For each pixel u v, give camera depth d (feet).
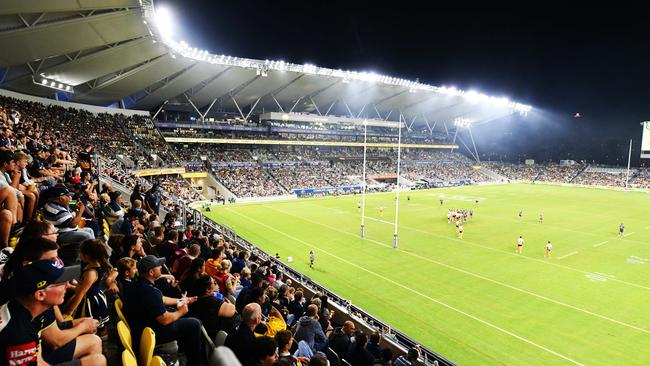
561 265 104.27
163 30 138.51
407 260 107.14
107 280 23.57
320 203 217.97
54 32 105.81
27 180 33.58
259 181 247.50
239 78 220.64
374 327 55.93
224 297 32.86
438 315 72.38
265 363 18.70
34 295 11.27
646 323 69.87
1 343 10.82
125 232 34.30
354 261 105.91
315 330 34.19
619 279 93.50
